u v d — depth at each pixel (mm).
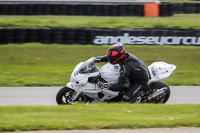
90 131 16250
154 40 48562
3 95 27141
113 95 23422
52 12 63969
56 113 19062
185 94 28125
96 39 48281
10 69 37000
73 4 63938
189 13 73562
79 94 22922
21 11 62969
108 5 64562
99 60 23469
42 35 48031
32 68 37594
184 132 16297
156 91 24219
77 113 19031
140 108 20547
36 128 16359
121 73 22266
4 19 57188
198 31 48750
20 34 47719
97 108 20328
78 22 56156
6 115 18578
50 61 40719
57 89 29438
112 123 16938
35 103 25031
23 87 29984
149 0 71875
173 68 24578
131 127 16750
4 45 47375
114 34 48125
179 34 48625
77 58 42062
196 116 18578
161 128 16828
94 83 22844
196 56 44156
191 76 35125
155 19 61344
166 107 20984
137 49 46406
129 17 63938
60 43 48344
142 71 23000
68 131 16203
